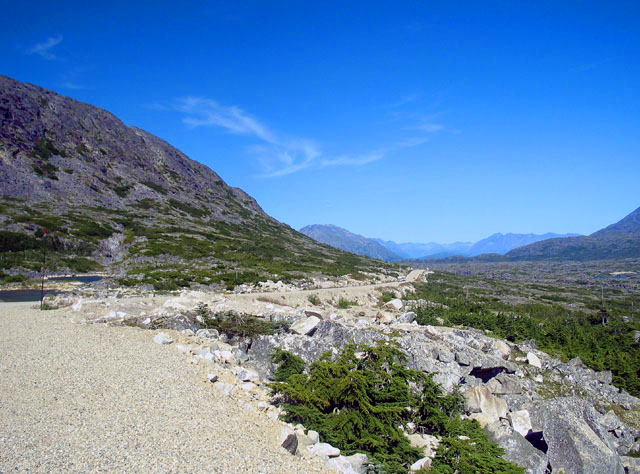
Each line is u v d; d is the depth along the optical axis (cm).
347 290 5981
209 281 5503
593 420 1755
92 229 8119
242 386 1599
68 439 1005
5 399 1178
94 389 1326
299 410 1412
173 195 14312
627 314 8125
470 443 1380
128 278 5506
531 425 1780
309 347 2088
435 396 1650
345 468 1165
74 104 15612
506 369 2431
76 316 2464
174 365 1638
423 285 9144
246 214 16462
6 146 11219
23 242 6669
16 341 1780
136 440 1048
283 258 9544
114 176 13300
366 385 1484
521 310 7031
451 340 2608
